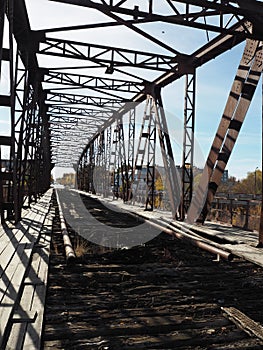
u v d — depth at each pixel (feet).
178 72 44.96
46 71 51.93
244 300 16.78
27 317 12.26
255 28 31.32
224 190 142.92
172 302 16.08
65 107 81.41
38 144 61.57
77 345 11.76
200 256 26.45
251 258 23.97
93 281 19.04
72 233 35.40
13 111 29.50
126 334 12.82
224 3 28.58
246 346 12.05
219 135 37.91
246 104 33.78
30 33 38.17
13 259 19.93
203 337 12.62
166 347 11.96
